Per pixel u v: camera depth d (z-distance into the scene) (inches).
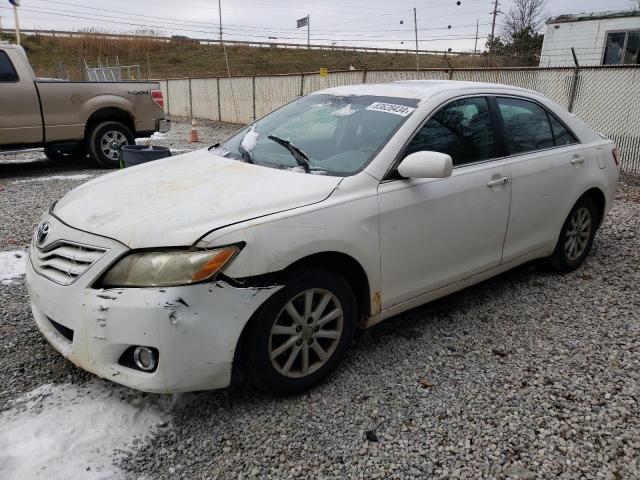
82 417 105.9
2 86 336.5
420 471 95.7
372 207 119.7
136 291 96.6
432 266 136.0
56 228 113.7
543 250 174.2
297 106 162.7
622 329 149.0
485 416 110.6
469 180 140.6
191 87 895.7
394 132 131.5
